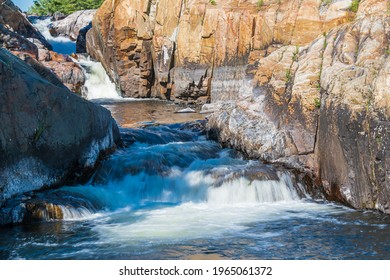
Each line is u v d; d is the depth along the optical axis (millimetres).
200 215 9328
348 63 10781
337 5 16594
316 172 10727
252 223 8805
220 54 20094
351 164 9719
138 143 13398
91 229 8500
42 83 9805
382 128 9094
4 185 9031
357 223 8672
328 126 10273
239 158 11961
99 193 10055
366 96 9539
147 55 22969
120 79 23891
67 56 25422
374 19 10930
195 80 20828
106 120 11820
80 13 35188
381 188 9219
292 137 11195
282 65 12375
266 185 10336
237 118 12453
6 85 9102
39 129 9664
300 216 9203
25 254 7340
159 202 10359
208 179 10461
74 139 10453
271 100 12109
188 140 13953
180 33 21375
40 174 9734
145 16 22719
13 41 21672
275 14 18109
